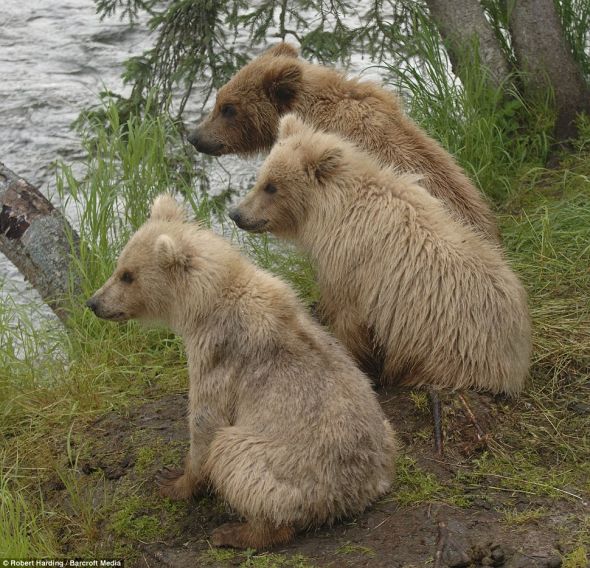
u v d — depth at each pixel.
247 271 6.06
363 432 5.70
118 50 17.58
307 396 5.66
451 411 6.78
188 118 14.52
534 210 10.10
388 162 8.29
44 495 6.92
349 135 8.47
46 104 15.97
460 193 8.36
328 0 16.81
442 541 5.62
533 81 11.10
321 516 5.71
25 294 12.09
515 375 7.11
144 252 6.21
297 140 7.42
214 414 5.95
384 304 7.11
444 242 7.07
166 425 7.39
